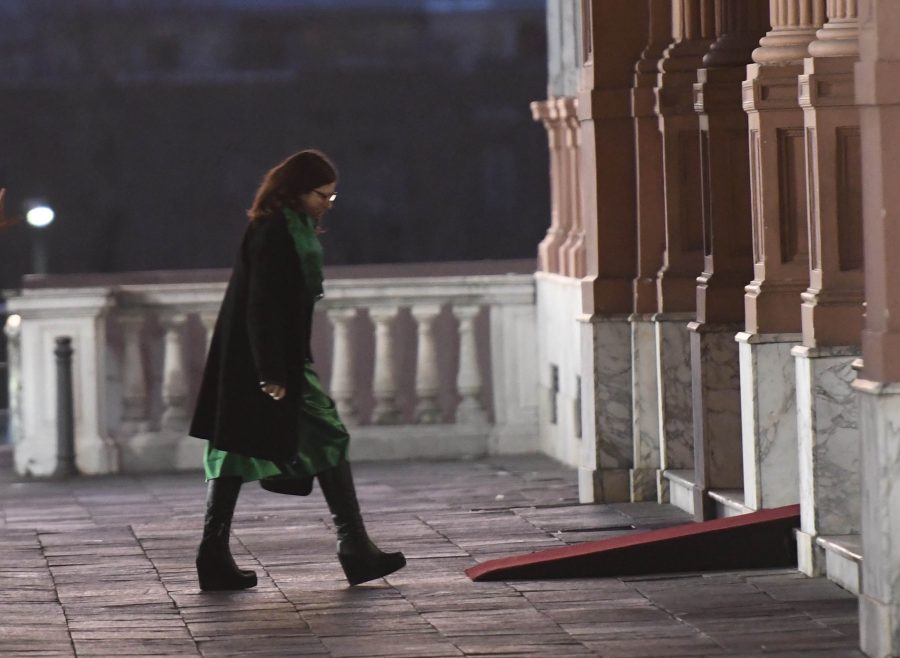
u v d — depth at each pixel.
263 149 122.44
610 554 23.77
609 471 31.17
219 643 20.28
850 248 22.86
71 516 31.44
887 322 18.81
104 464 39.44
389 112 123.19
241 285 22.92
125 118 121.12
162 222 121.88
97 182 120.88
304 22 123.19
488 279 40.75
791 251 25.12
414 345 43.09
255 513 30.92
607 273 31.30
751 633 20.19
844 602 21.67
